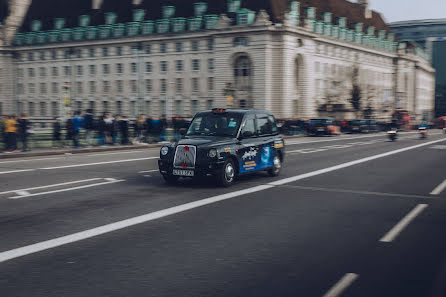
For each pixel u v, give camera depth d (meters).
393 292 5.06
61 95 85.06
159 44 74.62
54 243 6.72
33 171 15.26
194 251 6.44
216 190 11.52
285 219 8.46
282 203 9.95
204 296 4.86
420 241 7.10
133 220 8.20
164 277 5.41
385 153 23.62
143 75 76.44
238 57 65.31
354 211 9.24
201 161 11.71
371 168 16.66
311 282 5.32
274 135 14.36
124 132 27.78
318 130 47.00
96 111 81.50
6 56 89.75
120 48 78.44
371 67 93.75
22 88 89.75
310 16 73.31
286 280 5.37
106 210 9.02
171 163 12.04
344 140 38.41
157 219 8.30
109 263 5.88
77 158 20.41
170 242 6.87
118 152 24.23
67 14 86.62
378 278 5.48
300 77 68.12
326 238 7.21
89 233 7.28
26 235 7.13
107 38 78.81
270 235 7.34
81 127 24.61
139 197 10.45
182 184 12.45
